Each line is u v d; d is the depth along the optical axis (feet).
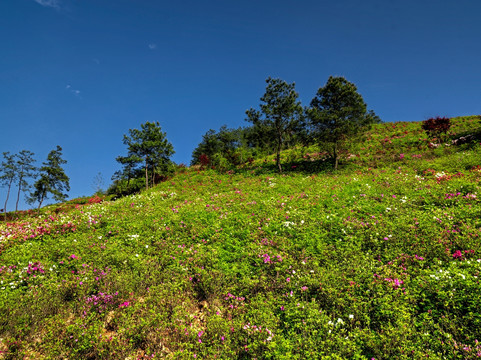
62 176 142.72
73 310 21.80
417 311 18.72
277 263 26.48
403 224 30.37
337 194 45.78
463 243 24.98
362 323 18.53
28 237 37.11
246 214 41.32
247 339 17.99
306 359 15.88
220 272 26.55
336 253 27.40
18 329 18.57
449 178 46.98
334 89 79.87
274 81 88.07
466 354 14.66
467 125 98.73
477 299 17.34
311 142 86.48
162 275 26.50
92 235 37.55
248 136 98.12
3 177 130.41
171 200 61.77
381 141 100.17
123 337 18.74
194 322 20.75
